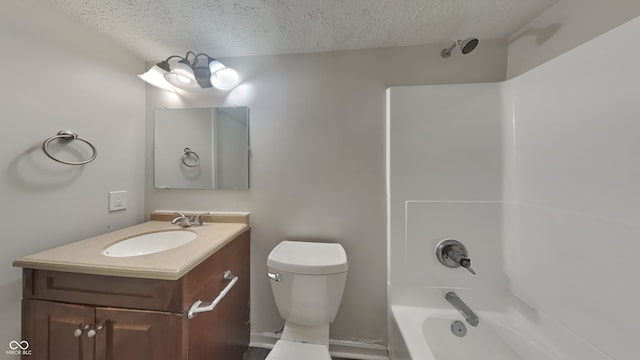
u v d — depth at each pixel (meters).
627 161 0.74
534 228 1.08
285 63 1.45
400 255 1.29
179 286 0.81
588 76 0.85
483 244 1.25
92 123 1.21
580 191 0.88
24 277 0.86
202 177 1.50
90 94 1.20
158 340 0.81
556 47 1.04
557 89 0.97
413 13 1.10
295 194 1.45
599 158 0.81
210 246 1.01
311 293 1.12
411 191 1.28
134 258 0.87
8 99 0.91
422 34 1.26
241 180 1.48
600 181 0.81
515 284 1.18
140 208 1.50
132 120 1.44
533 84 1.08
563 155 0.94
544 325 1.03
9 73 0.91
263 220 1.47
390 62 1.38
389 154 1.31
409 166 1.28
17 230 0.93
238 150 1.48
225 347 1.14
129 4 1.03
